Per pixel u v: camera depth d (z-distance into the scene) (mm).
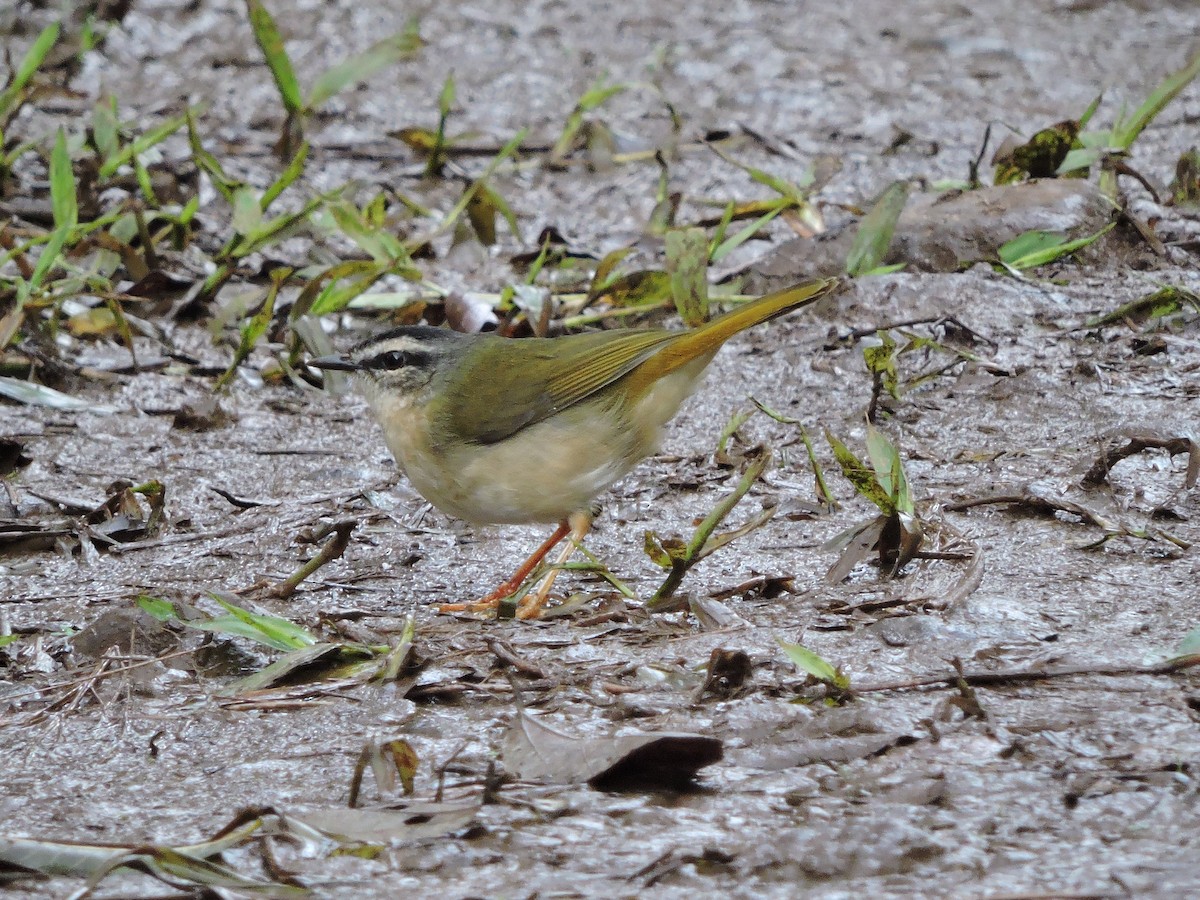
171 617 8727
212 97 22469
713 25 25812
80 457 12664
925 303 14922
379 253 15266
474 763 7191
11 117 18500
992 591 9141
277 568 10414
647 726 7414
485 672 8250
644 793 6777
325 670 8484
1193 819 6359
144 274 15891
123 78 23203
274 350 14977
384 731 7602
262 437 13125
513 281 16562
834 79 23203
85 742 7629
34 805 6953
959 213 15938
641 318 15391
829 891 5953
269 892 6055
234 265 15977
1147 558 9648
